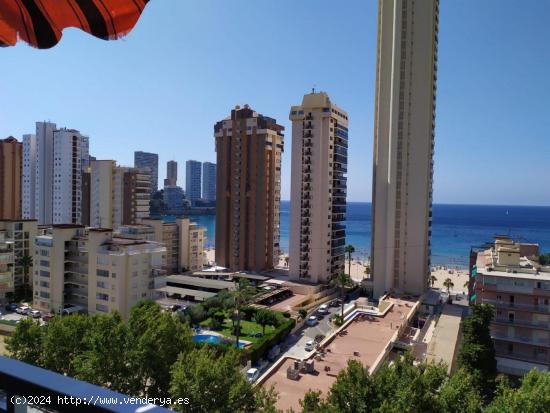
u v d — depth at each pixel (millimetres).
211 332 58844
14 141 111562
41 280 63906
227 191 102875
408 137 78688
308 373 34906
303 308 73250
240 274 93250
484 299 51500
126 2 3850
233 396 22594
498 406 21375
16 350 30219
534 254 74312
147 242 61688
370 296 86938
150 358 26469
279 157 105062
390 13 82188
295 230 91438
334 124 92625
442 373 22922
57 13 3893
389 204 79750
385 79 82562
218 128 104812
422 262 78062
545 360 48250
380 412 19000
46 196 112750
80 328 30219
